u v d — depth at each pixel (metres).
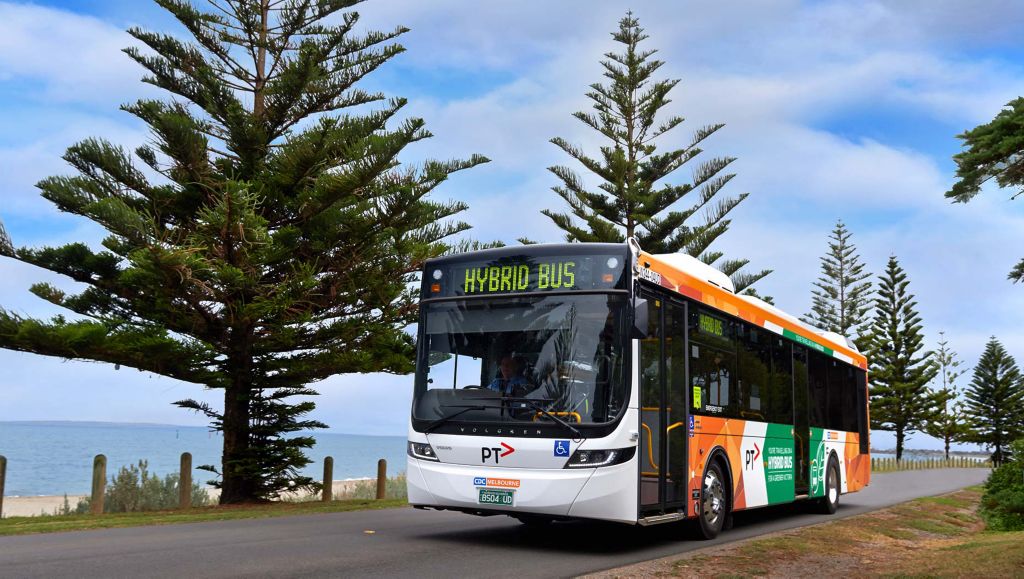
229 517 13.64
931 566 8.38
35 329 15.94
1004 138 8.25
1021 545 9.13
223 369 18.50
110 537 10.12
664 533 11.90
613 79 37.28
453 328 10.09
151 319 18.30
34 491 42.31
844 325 66.75
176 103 20.30
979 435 73.75
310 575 7.45
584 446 9.16
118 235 17.05
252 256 17.41
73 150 18.27
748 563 8.72
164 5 20.19
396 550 9.27
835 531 12.00
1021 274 9.26
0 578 7.04
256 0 21.02
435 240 21.91
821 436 16.33
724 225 35.00
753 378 13.22
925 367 67.88
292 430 19.28
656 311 10.30
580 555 9.46
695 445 11.00
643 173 36.28
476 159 21.05
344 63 21.05
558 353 9.51
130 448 112.88
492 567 8.34
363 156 18.14
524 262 9.95
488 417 9.56
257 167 19.42
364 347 20.09
